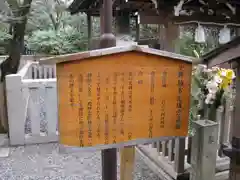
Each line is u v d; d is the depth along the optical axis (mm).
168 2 2953
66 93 1319
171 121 1506
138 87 1415
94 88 1349
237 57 1512
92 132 1381
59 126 1340
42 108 4797
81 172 2885
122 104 1404
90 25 5875
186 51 3164
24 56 7887
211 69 2061
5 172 2854
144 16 3111
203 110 2158
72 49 8836
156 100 1457
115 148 1561
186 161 2578
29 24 8727
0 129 3975
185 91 1505
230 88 2211
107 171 1584
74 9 5480
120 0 3242
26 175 2801
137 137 1456
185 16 3047
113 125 1406
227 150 1781
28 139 3598
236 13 3076
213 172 1980
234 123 1744
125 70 1379
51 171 2898
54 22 9781
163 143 2707
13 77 3391
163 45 3250
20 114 3506
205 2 3105
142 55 1396
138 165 2922
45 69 6809
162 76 1447
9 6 3740
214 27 3361
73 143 1363
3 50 6766
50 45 8633
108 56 1342
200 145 1924
